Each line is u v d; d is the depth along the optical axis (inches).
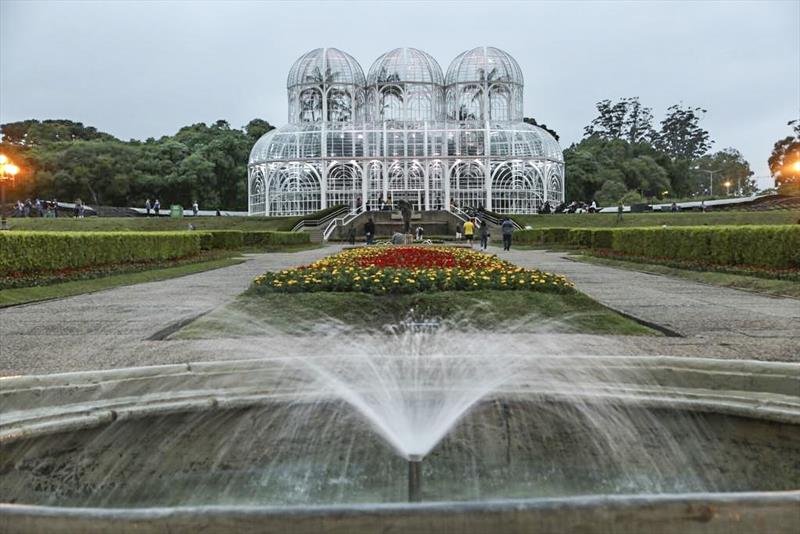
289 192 2527.1
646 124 6323.8
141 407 185.6
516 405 197.0
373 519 96.3
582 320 408.8
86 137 4079.7
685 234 912.3
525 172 2541.8
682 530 97.8
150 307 532.7
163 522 96.0
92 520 96.1
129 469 177.8
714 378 204.7
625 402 192.9
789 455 179.2
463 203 2509.8
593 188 3823.8
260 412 196.7
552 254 1278.3
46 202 2583.7
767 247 730.2
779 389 197.9
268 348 333.7
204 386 206.1
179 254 1160.2
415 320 407.8
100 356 324.8
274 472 182.1
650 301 536.7
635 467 183.6
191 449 186.9
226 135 3727.9
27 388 184.2
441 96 2807.6
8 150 3129.9
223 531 96.0
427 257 709.3
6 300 565.6
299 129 2615.7
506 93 2728.8
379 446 177.9
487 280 493.7
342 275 517.7
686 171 4758.9
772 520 98.6
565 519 97.0
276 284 498.0
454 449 184.4
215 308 483.2
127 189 3267.7
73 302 569.0
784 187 3629.4
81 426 173.0
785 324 413.4
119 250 917.8
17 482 161.5
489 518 96.8
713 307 498.9
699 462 183.8
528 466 185.6
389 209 2353.6
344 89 2728.8
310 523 96.0
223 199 3634.4
